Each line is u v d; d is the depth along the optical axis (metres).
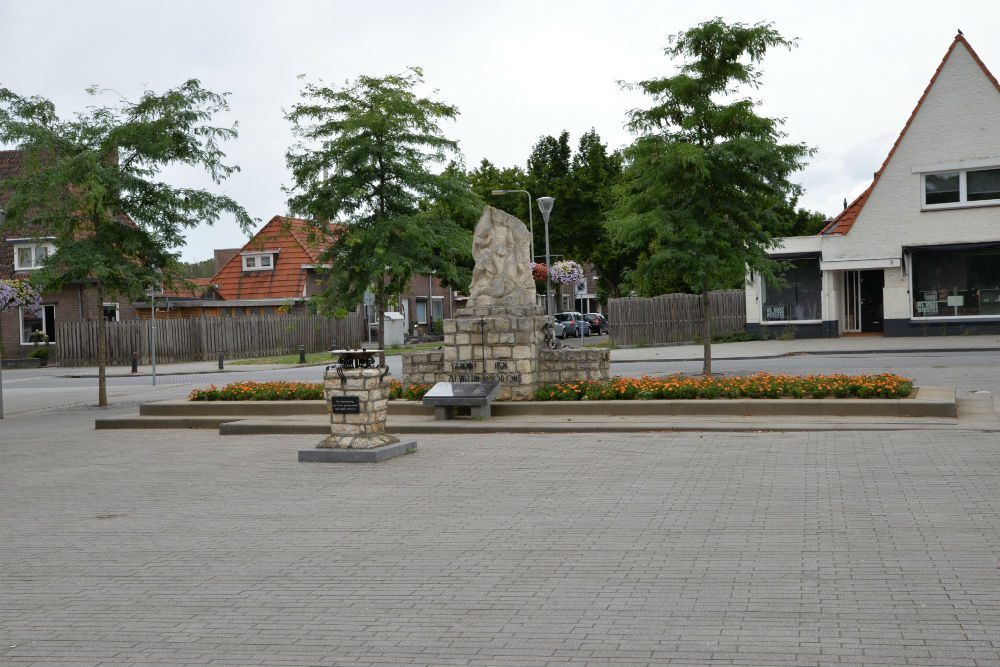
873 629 5.08
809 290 35.16
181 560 7.25
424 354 16.47
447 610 5.75
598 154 56.81
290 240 53.06
